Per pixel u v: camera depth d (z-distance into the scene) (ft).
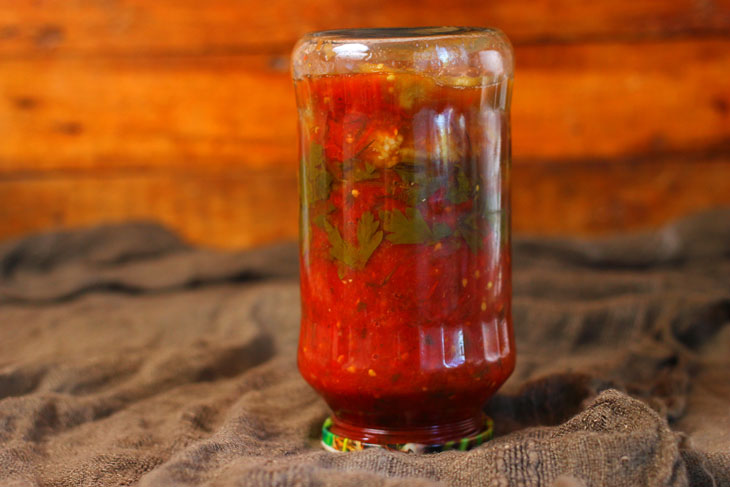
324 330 1.79
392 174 1.71
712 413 1.94
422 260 1.73
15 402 1.96
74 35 3.06
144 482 1.64
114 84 3.08
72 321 2.47
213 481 1.65
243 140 3.10
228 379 2.20
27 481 1.71
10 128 3.10
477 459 1.67
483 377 1.77
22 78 3.08
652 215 3.06
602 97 3.02
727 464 1.71
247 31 3.05
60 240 2.85
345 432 1.84
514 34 3.00
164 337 2.40
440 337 1.74
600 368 2.07
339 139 1.73
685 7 2.96
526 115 3.04
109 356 2.20
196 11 3.04
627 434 1.67
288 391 2.07
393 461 1.69
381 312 1.74
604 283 2.51
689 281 2.51
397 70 1.69
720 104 3.00
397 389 1.74
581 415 1.75
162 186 3.14
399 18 3.00
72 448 1.87
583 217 3.07
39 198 3.14
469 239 1.75
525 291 2.51
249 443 1.82
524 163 3.06
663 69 2.99
